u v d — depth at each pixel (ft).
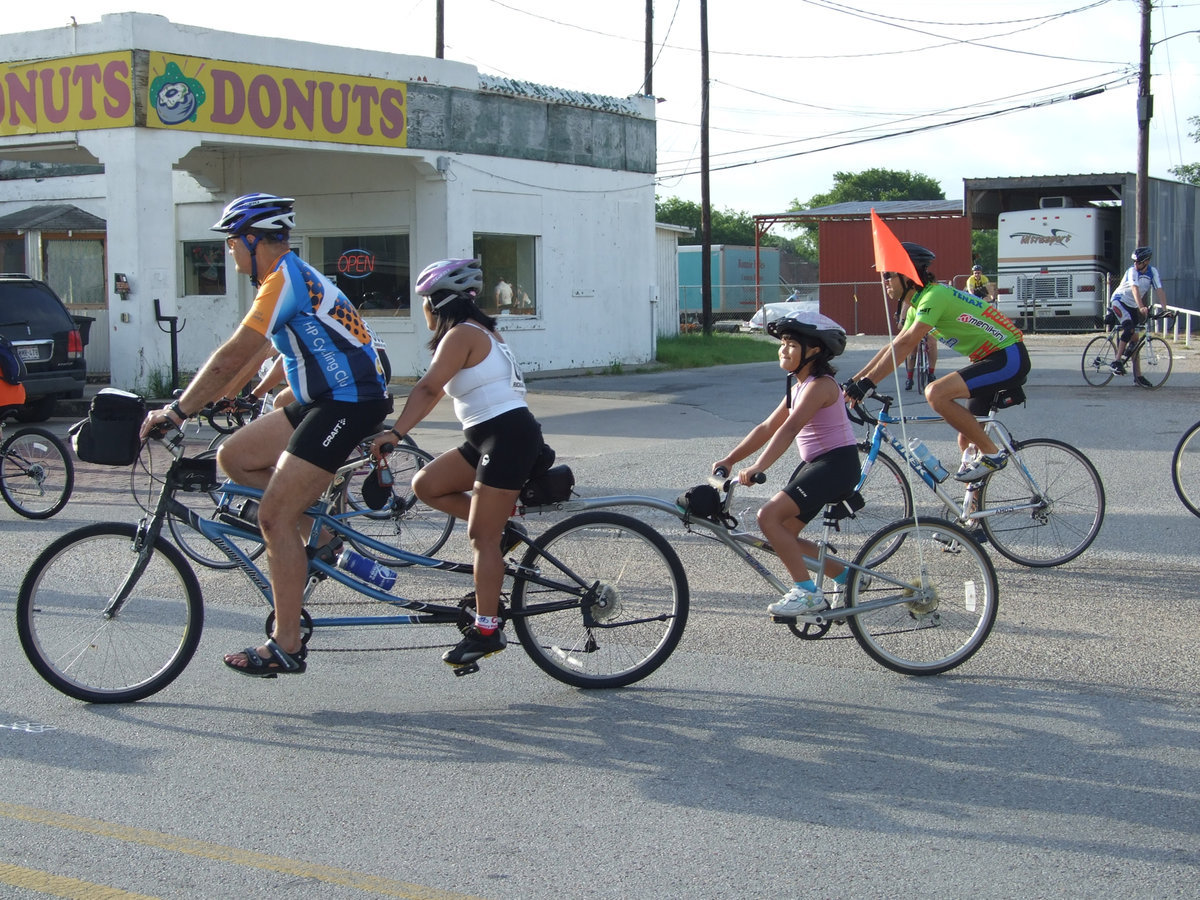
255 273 17.93
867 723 17.92
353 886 13.07
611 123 85.81
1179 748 16.79
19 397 34.42
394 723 18.13
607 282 86.69
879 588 19.92
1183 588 25.14
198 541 29.91
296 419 18.98
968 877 13.17
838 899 12.72
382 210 76.74
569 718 18.29
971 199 131.13
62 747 17.21
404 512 25.46
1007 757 16.53
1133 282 61.67
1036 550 27.20
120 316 63.21
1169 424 47.29
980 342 26.37
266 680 20.16
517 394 18.48
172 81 62.49
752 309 168.76
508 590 23.34
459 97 74.23
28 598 18.81
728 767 16.30
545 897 12.82
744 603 24.81
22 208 89.30
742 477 19.21
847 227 145.59
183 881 13.20
